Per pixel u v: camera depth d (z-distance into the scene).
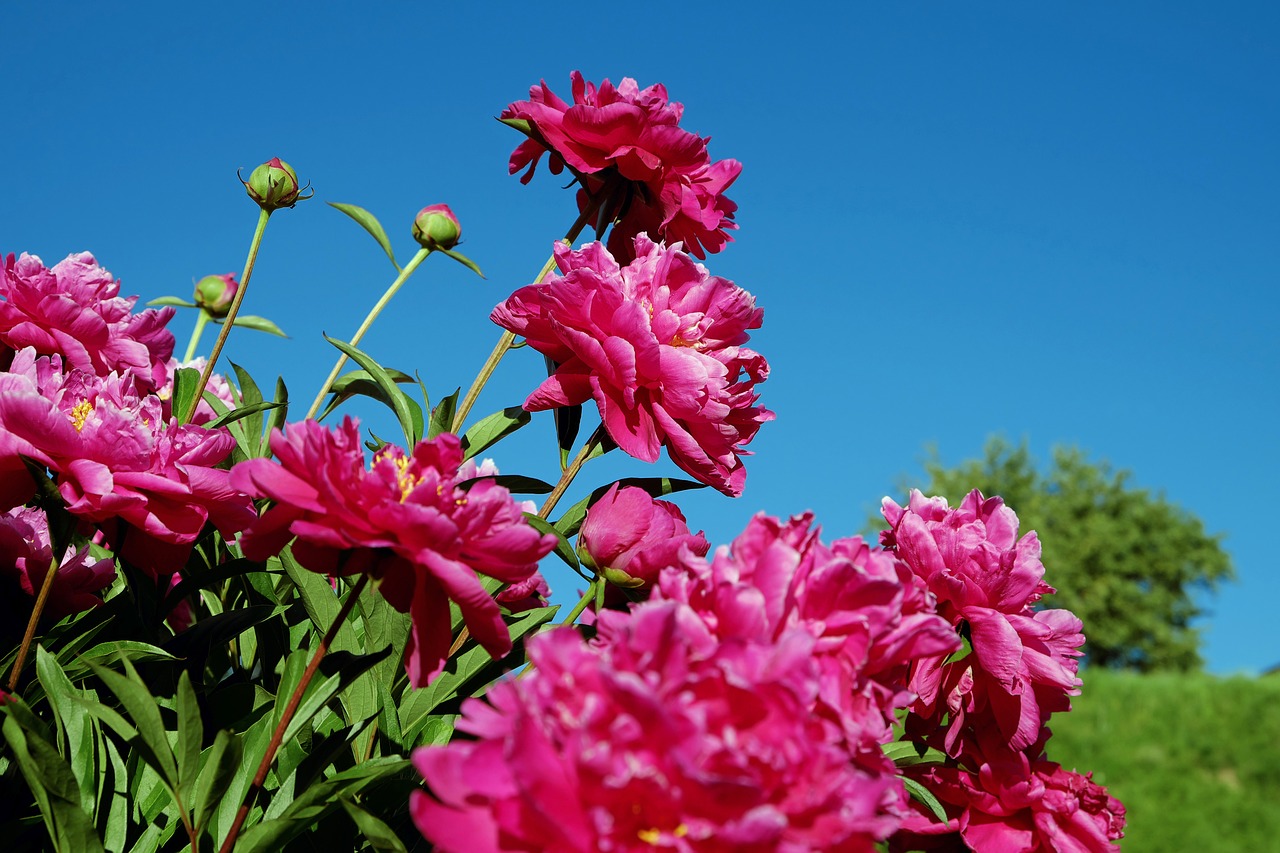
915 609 0.68
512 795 0.58
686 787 0.56
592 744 0.57
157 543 0.79
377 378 0.87
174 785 0.68
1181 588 11.52
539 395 0.84
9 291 0.89
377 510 0.67
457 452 0.70
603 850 0.55
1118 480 11.81
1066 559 11.29
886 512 0.83
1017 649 0.77
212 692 0.79
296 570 0.78
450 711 0.81
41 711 0.80
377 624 0.80
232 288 1.13
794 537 0.66
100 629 0.81
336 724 0.80
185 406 0.92
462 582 0.66
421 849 0.77
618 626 0.62
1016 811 0.81
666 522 0.80
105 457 0.76
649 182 0.90
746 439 0.87
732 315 0.85
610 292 0.82
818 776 0.60
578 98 0.92
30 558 0.82
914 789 0.80
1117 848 0.80
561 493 0.85
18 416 0.74
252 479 0.67
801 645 0.61
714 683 0.60
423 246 1.00
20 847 0.74
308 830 0.76
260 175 0.94
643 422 0.83
